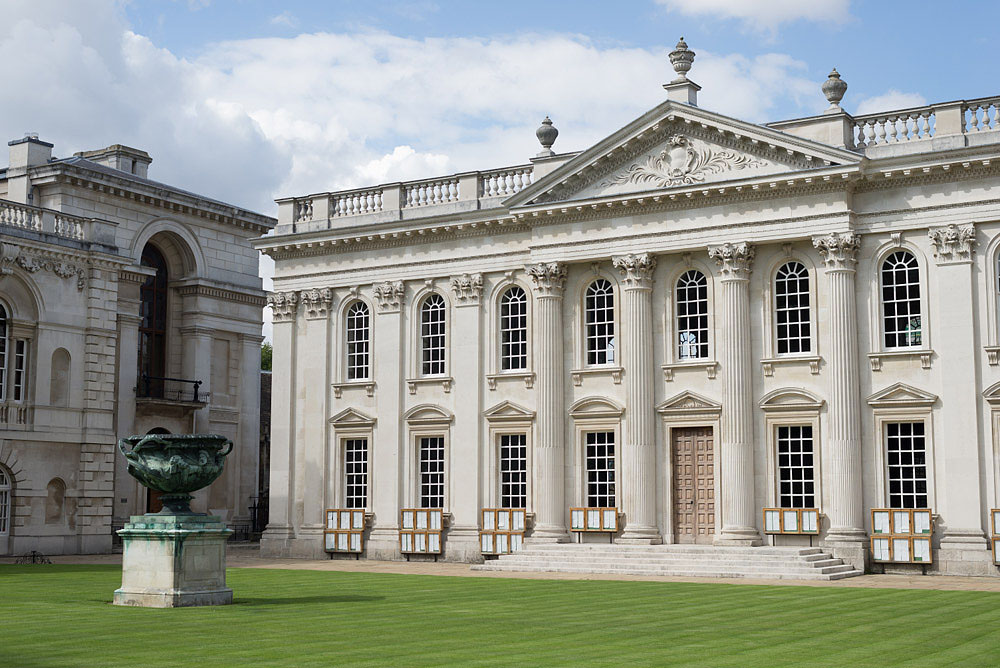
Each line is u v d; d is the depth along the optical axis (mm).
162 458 23312
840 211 37281
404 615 21844
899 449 36719
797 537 37438
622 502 40406
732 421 38406
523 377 43188
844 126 37938
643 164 41031
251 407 60656
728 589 29422
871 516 36531
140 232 55312
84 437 48625
